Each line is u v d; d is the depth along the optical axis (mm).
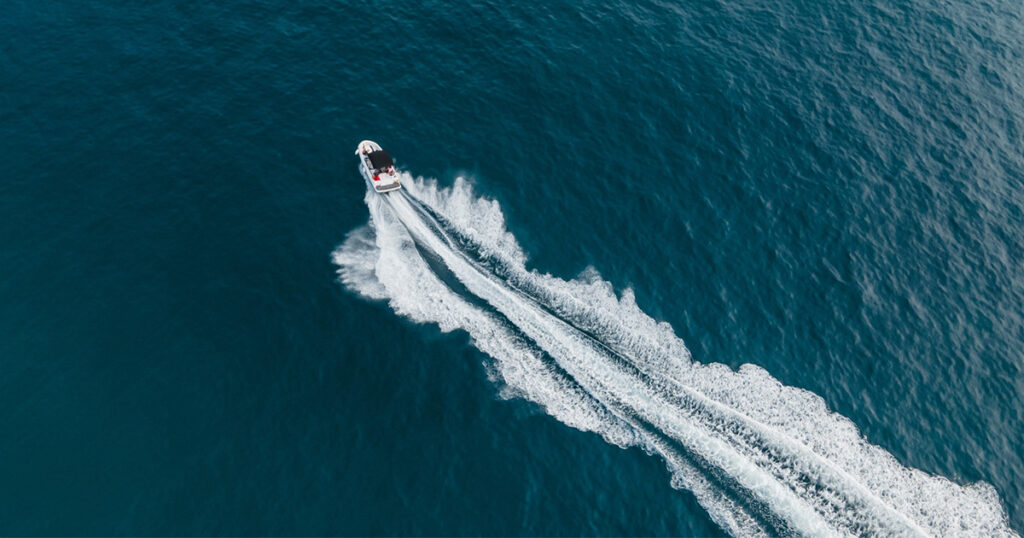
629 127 64250
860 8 79562
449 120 63219
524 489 44219
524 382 48500
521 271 53719
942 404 49719
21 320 48625
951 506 44969
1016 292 56344
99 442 43719
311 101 63781
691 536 43375
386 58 67938
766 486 45156
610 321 51531
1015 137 67875
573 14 74000
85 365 46844
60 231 53594
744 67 70625
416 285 52469
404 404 46844
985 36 78250
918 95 70562
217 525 41375
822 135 65625
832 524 43875
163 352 47812
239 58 66750
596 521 43469
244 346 48469
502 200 57844
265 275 52312
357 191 57938
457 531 42438
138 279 51375
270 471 43500
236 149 59844
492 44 70062
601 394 48281
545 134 62938
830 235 58344
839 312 53750
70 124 60344
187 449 43875
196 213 55531
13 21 67562
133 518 41188
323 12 71750
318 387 47062
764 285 54688
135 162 58281
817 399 48938
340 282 52344
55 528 40500
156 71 64938
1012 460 47469
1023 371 51938
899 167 63844
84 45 66375
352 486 43406
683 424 47312
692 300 53250
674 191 59875
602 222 57250
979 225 60406
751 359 50531
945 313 54500
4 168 56750
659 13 75312
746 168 62188
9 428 43812
